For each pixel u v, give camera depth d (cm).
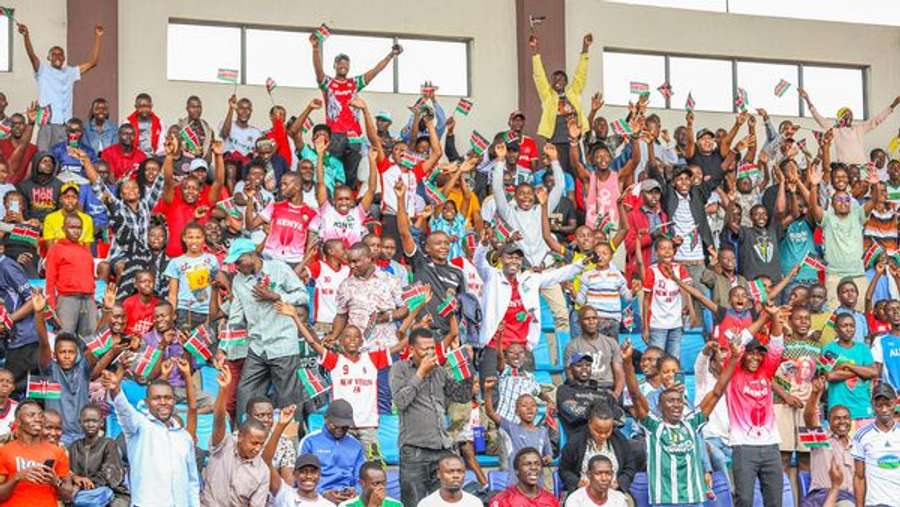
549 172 2084
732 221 2039
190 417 1384
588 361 1530
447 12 2403
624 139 2183
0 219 1902
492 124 2412
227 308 1611
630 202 1984
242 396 1503
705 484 1505
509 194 2012
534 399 1515
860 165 2378
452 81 2422
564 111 2242
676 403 1480
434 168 2038
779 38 2566
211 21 2280
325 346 1554
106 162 1948
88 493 1320
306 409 1551
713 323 1883
